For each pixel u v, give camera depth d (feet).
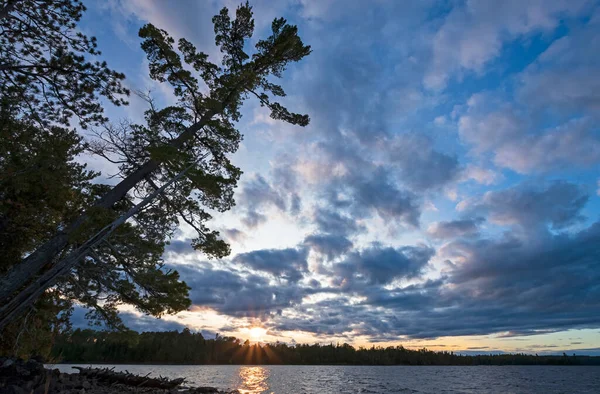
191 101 55.11
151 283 45.70
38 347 48.01
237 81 54.75
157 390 55.52
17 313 34.99
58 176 42.24
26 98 38.11
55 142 41.75
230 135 51.44
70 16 37.50
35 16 36.55
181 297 46.85
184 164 45.78
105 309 48.24
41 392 32.65
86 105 40.70
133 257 48.03
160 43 49.21
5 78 36.01
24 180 38.55
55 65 37.52
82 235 38.65
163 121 51.60
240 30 61.62
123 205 51.03
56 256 44.70
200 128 53.26
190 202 49.83
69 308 49.65
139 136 46.21
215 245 51.16
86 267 44.24
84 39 38.88
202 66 57.52
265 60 62.80
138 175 47.91
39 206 43.70
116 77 40.32
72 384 40.52
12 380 32.24
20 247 45.91
